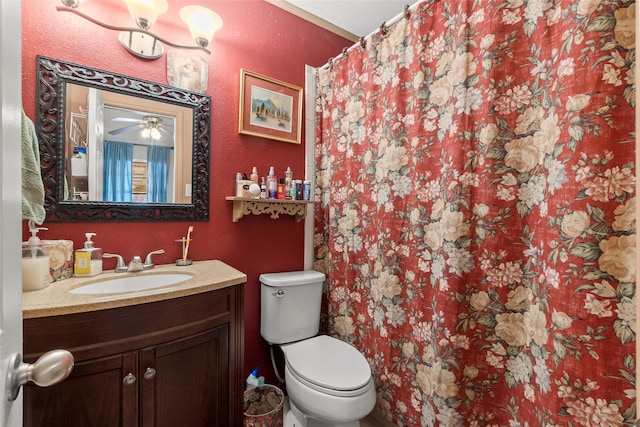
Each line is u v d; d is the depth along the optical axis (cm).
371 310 152
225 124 151
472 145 108
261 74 162
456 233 109
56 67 109
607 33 77
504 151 101
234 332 112
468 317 109
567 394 83
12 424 41
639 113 45
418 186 128
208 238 147
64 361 44
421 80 125
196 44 140
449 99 115
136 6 115
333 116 175
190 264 134
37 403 76
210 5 147
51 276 99
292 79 176
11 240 42
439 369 113
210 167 147
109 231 121
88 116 116
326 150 183
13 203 43
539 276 93
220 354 108
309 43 183
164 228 134
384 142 144
